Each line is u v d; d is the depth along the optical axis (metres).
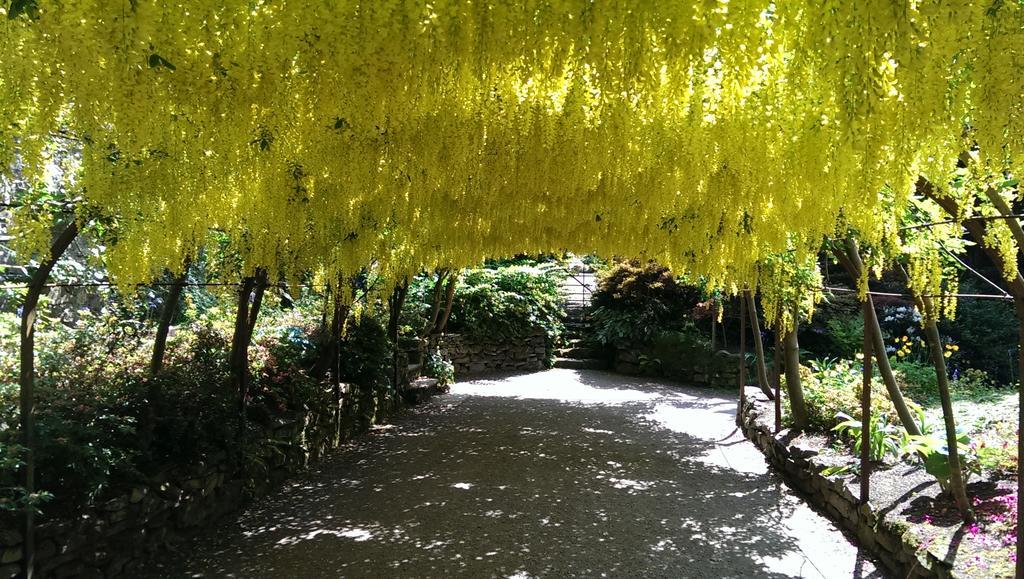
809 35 1.55
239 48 1.65
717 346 10.30
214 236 3.79
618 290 11.31
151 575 3.01
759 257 4.60
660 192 2.62
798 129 1.99
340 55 1.64
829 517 3.92
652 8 1.58
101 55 1.52
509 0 1.61
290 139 2.34
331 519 3.83
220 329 4.97
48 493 2.50
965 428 4.20
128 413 3.24
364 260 4.27
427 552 3.35
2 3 1.59
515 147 2.18
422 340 8.95
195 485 3.50
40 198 2.58
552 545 3.47
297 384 5.07
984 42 1.36
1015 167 1.54
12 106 1.86
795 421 5.32
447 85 1.84
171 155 2.28
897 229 2.94
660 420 7.20
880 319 8.41
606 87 1.69
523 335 11.27
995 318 7.59
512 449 5.73
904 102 1.48
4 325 3.47
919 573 2.67
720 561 3.26
